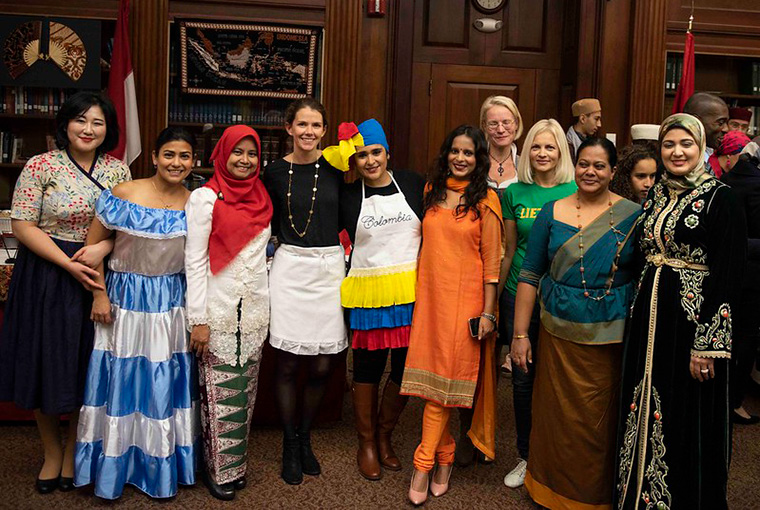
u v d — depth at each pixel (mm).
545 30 5523
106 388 2678
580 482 2518
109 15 4844
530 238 2656
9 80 4758
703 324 2199
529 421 2910
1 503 2639
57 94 5113
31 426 3385
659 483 2271
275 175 2844
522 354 2676
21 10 4773
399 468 3031
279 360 2895
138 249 2609
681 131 2258
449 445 2824
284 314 2812
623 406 2383
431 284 2725
